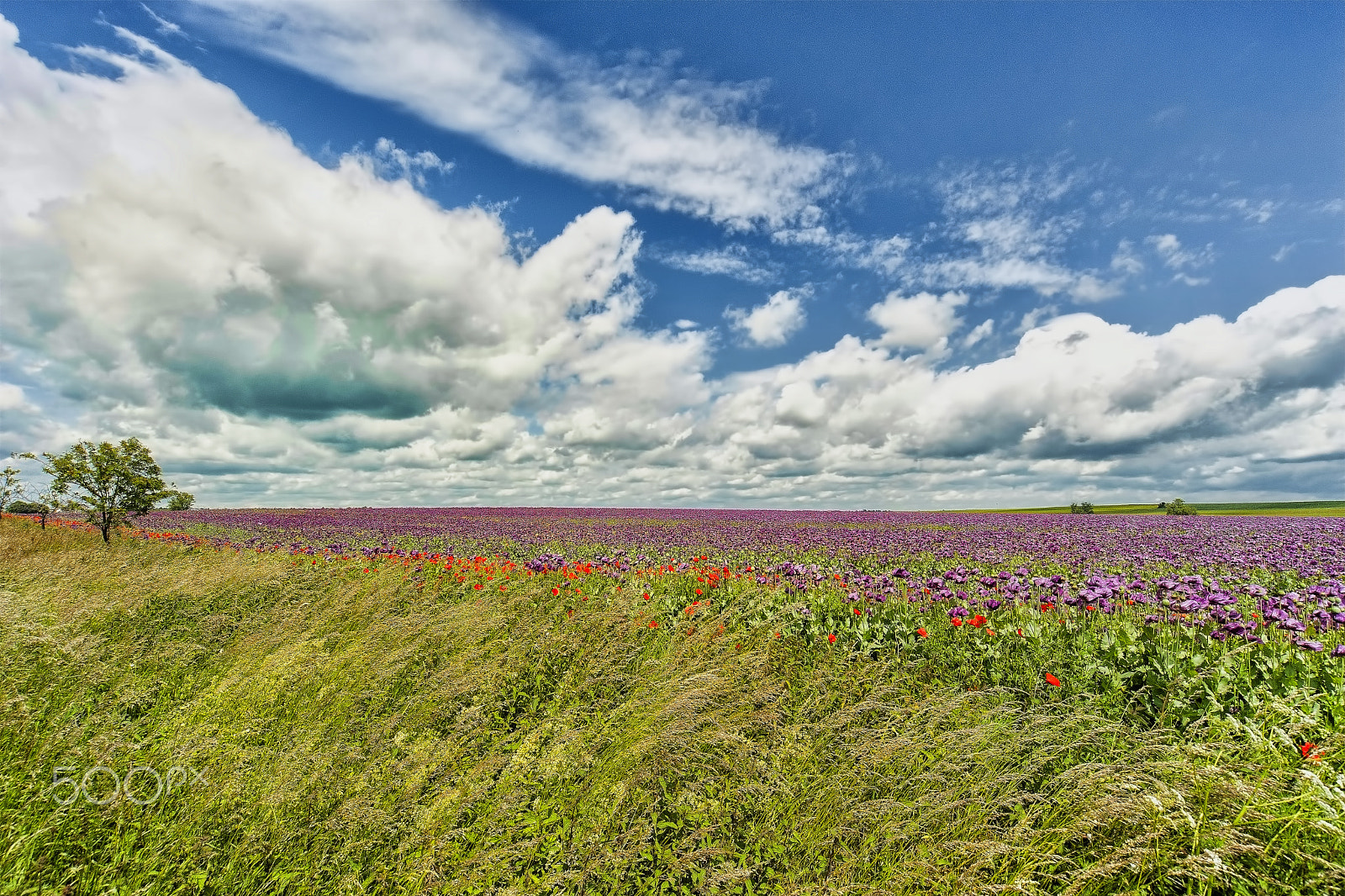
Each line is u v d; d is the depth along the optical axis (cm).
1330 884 271
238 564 1171
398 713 486
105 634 693
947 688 528
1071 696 479
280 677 543
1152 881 291
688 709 441
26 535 1731
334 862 324
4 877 297
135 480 1797
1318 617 597
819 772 396
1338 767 345
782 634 688
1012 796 352
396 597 919
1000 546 1900
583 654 627
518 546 2005
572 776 406
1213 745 371
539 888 314
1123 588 729
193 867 324
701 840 352
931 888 296
